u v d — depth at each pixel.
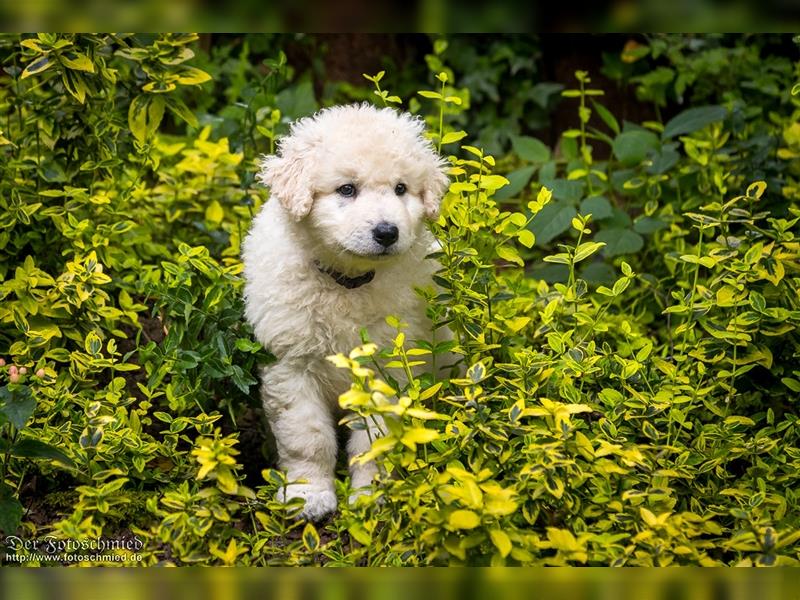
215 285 1.88
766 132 2.31
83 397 1.85
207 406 1.93
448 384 1.83
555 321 1.94
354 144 1.81
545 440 1.72
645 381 1.85
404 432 1.62
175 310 1.88
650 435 1.78
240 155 2.16
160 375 1.85
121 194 2.08
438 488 1.66
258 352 1.86
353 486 1.86
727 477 1.82
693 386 1.84
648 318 2.12
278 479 1.75
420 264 1.88
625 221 2.21
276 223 1.88
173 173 2.20
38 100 2.04
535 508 1.69
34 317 1.90
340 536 1.81
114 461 1.79
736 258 1.94
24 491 1.83
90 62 1.92
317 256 1.84
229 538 1.73
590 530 1.71
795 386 1.86
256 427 2.00
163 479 1.82
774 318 1.84
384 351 1.78
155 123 1.97
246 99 2.17
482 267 1.87
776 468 1.81
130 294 2.08
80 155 2.04
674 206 2.26
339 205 1.81
